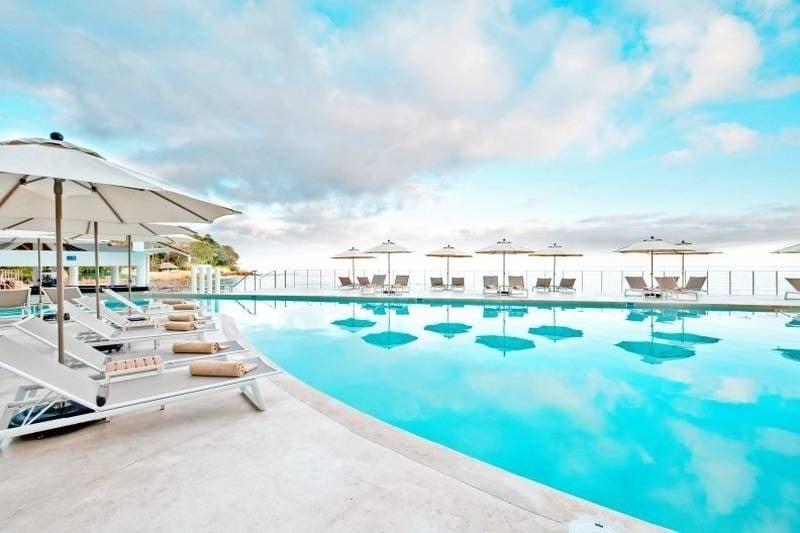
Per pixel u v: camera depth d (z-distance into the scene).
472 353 7.67
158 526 2.00
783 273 15.74
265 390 4.23
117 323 6.36
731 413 4.73
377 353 7.70
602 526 1.98
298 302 16.08
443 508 2.18
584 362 6.98
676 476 3.39
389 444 2.97
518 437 4.13
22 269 18.55
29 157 2.53
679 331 9.52
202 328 6.30
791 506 3.01
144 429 3.19
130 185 2.63
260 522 2.04
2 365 2.71
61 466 2.59
